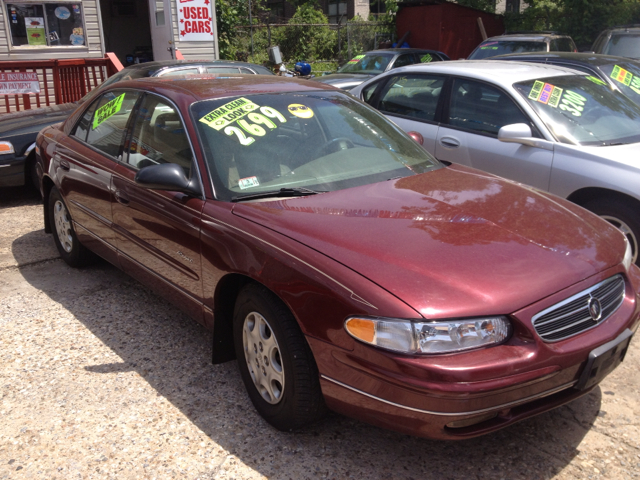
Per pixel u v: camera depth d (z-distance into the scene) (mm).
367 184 3334
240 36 21297
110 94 4422
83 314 4180
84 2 11781
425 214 2920
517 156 4992
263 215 2941
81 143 4512
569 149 4695
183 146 3426
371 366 2352
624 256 2869
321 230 2756
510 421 2418
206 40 13922
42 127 6789
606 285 2693
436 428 2314
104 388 3283
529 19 18672
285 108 3711
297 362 2635
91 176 4160
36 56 11469
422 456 2752
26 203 7000
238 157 3318
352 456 2750
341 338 2439
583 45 17844
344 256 2555
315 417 2770
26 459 2734
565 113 5098
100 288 4617
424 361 2254
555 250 2678
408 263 2490
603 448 2779
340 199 3102
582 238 2828
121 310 4242
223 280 3012
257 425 2975
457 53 18984
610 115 5188
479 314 2309
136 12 19047
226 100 3625
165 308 4277
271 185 3234
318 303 2502
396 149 3797
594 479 2588
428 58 13914
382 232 2725
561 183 4688
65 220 4852
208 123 3436
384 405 2367
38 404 3139
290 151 3439
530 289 2426
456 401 2238
